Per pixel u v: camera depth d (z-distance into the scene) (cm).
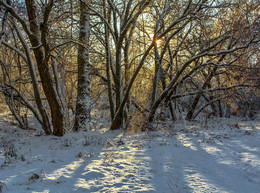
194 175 504
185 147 780
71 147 805
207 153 690
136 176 500
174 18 1417
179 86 1502
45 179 475
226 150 716
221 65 1181
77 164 597
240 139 876
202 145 800
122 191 416
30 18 895
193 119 1723
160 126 1407
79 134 1042
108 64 1255
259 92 1575
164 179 481
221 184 450
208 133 1052
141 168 558
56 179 479
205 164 587
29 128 1320
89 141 900
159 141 903
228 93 1505
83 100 1166
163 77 1659
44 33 831
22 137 985
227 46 1455
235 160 608
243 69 1227
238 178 485
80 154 685
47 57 889
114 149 782
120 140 888
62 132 1013
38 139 928
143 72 1738
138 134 1113
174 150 745
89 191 423
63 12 1037
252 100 1616
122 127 1291
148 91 1856
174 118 1770
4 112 1697
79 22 1216
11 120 1477
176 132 1126
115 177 497
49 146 816
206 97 1861
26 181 464
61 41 1162
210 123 1533
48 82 923
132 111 1381
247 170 520
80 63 1178
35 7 899
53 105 962
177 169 550
